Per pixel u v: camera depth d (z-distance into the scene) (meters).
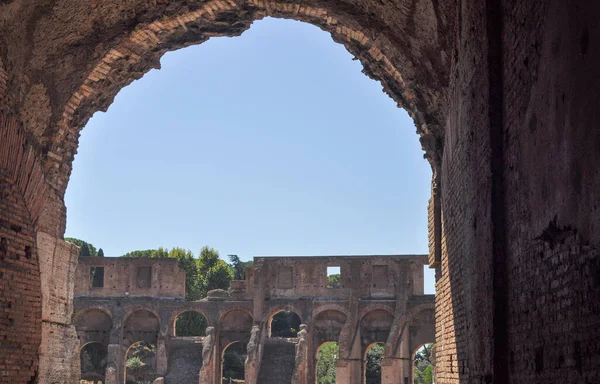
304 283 62.72
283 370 59.59
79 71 19.58
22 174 17.61
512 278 10.77
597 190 7.09
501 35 11.42
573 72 7.72
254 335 59.72
